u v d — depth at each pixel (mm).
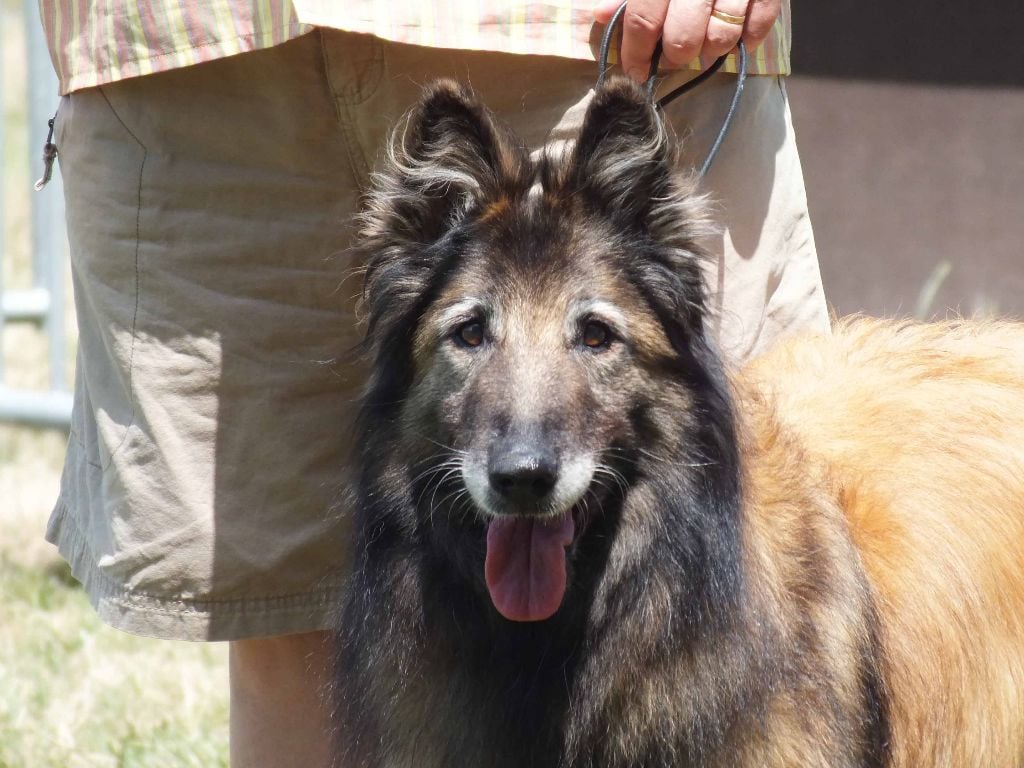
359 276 5160
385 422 4754
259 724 5723
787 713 4527
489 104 5062
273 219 5098
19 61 22438
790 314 5723
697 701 4520
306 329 5199
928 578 5023
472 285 4555
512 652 4688
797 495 4832
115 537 5355
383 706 4785
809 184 12719
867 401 5449
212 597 5328
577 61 4992
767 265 5512
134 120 5047
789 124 5684
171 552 5273
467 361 4555
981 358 5758
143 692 7453
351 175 5125
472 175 4625
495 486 4273
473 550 4703
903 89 12336
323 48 4898
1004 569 5180
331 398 5289
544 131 5086
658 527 4613
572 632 4680
